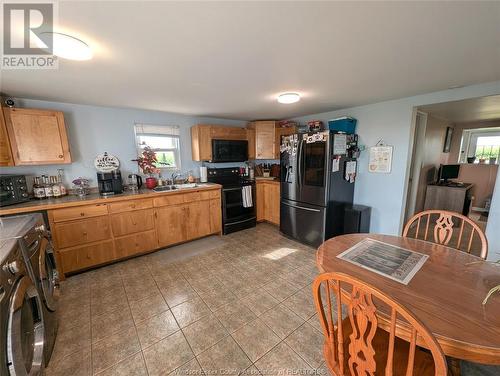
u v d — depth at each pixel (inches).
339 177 121.7
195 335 65.3
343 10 41.3
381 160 120.6
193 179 154.6
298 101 115.1
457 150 195.0
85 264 100.1
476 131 196.9
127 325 69.4
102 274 99.7
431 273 47.3
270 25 46.3
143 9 40.1
